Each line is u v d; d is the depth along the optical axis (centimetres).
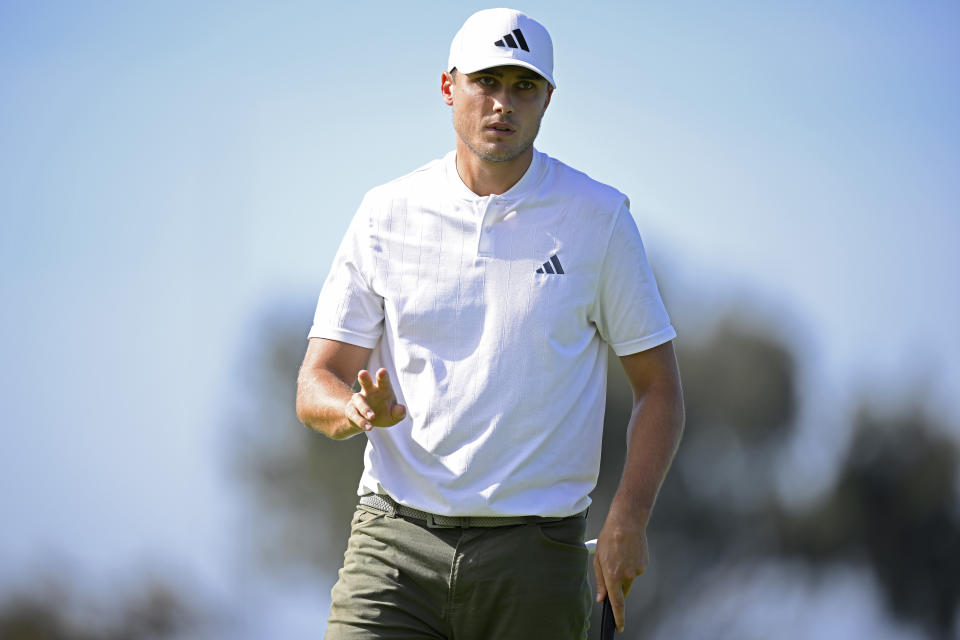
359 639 1335
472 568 1317
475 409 1318
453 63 1339
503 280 1339
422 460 1336
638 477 1332
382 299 1392
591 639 3681
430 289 1347
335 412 1309
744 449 9512
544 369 1326
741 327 9744
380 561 1352
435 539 1329
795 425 9725
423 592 1341
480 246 1346
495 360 1323
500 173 1351
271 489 8938
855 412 10025
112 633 10431
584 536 1374
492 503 1309
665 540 9206
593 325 1386
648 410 1368
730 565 9331
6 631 10619
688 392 9519
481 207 1349
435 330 1342
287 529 8719
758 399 9550
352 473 8544
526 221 1352
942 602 9881
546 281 1338
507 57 1299
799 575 9631
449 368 1333
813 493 9756
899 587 9838
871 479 9881
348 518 8488
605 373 1406
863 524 9812
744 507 9412
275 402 9400
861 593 9862
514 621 1320
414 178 1398
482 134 1316
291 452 8944
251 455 9262
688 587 9194
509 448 1318
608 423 7094
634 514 1307
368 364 1424
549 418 1324
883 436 9975
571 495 1342
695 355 9656
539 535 1323
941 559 9944
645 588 9069
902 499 9925
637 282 1369
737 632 9294
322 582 8594
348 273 1399
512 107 1314
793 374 9762
